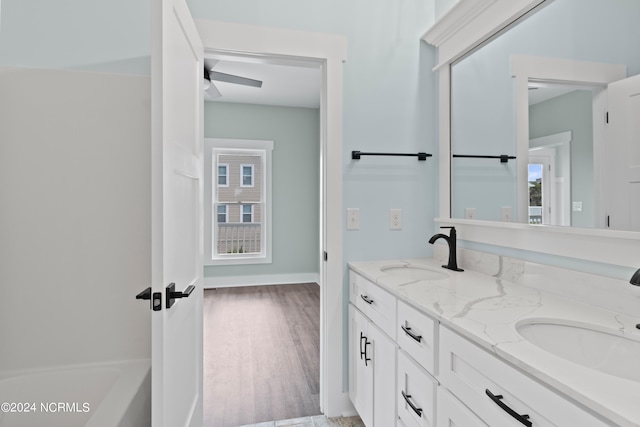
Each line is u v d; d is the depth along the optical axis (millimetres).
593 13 1164
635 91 1036
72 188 1482
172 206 1137
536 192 1403
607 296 1104
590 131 1178
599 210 1140
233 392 2162
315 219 5125
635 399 592
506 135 1561
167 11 1070
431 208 2129
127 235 1524
